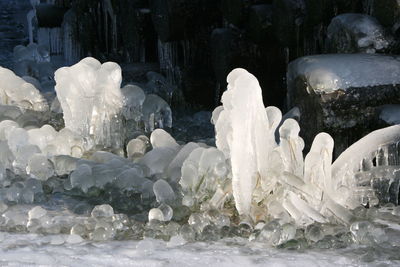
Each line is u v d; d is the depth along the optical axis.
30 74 19.95
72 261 6.94
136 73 19.00
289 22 14.80
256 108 8.06
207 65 18.16
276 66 16.14
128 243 7.57
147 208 9.18
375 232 7.62
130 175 9.61
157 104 13.09
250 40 16.25
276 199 8.32
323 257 7.07
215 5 17.78
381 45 12.74
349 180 9.11
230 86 8.20
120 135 12.12
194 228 7.89
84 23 22.03
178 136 14.71
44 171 10.26
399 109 11.50
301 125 12.27
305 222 8.06
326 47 13.74
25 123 12.41
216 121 9.13
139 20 19.67
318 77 11.73
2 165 10.32
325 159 8.45
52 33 23.27
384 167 9.32
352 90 11.64
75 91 11.80
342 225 8.12
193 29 17.89
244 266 6.82
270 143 8.49
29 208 9.12
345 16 13.25
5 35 26.95
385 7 12.80
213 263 6.86
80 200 9.56
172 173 9.73
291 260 6.95
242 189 8.11
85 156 11.39
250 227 7.91
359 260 6.96
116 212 9.09
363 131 11.82
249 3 16.22
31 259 7.00
